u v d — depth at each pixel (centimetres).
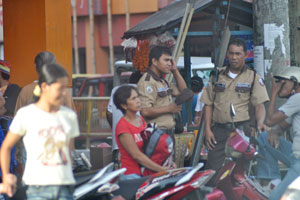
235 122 1844
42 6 2278
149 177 1388
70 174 1208
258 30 2164
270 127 1794
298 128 1744
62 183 1188
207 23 2288
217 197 1495
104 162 1883
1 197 1463
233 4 2181
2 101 1820
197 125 2097
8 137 1196
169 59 1722
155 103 1728
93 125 3484
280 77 1784
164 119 1722
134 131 1502
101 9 6381
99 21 6500
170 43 2123
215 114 1873
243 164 1720
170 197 1380
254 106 1864
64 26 2327
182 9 2252
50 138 1188
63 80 1177
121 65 3484
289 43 2152
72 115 1223
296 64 2202
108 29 6438
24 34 2330
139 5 6288
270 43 2145
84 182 1323
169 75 1942
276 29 2139
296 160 1733
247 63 2256
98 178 1273
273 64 2145
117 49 6512
